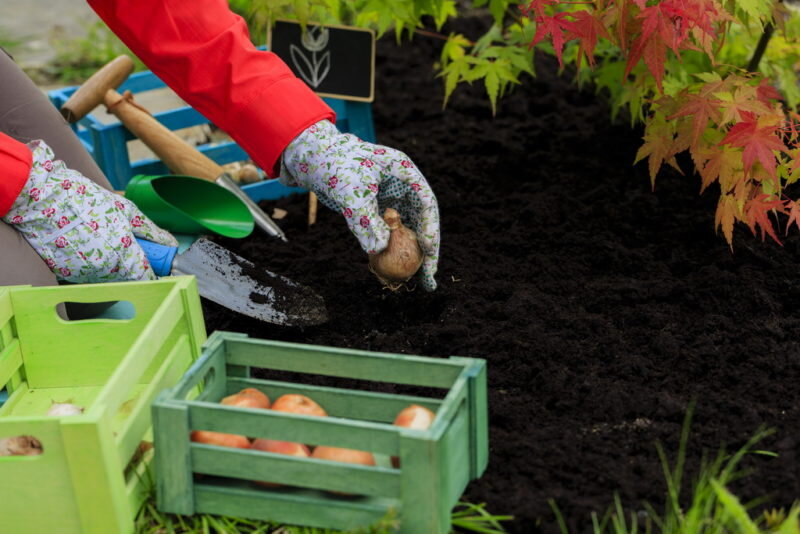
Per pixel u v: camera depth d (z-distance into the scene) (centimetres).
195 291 230
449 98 418
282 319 267
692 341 254
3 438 191
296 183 254
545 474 211
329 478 189
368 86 336
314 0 314
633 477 208
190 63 245
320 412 204
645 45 255
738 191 259
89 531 193
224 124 252
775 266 281
